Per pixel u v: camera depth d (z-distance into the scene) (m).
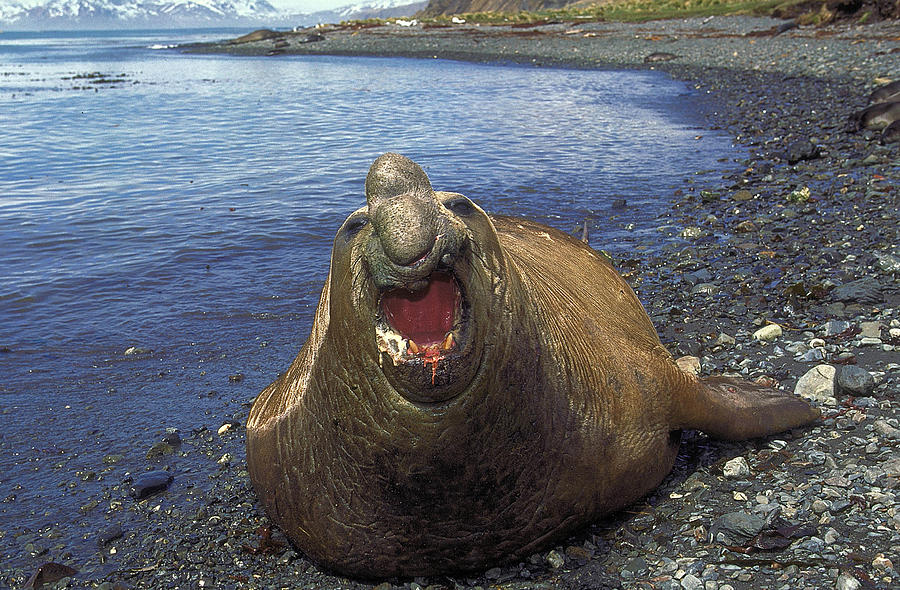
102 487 6.24
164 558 5.25
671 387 5.14
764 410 5.69
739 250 10.66
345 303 3.94
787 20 46.31
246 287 10.83
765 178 14.56
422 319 3.94
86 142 23.75
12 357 8.82
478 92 32.53
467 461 4.07
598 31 54.88
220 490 6.04
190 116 29.19
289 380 5.03
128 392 7.90
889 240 10.15
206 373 8.26
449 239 3.61
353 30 79.50
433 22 79.75
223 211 14.86
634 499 5.00
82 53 86.19
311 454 4.46
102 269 11.73
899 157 14.66
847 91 23.52
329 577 4.86
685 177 15.73
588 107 26.33
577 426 4.49
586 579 4.52
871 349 7.09
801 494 4.97
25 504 6.06
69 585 5.05
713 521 4.84
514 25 67.06
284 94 35.56
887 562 4.22
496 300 3.99
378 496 4.23
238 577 4.97
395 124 25.06
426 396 3.74
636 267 10.51
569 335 4.70
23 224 14.34
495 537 4.41
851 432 5.71
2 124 28.17
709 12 56.06
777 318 8.17
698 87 29.28
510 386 4.08
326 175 17.91
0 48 111.06
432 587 4.61
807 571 4.28
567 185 15.59
